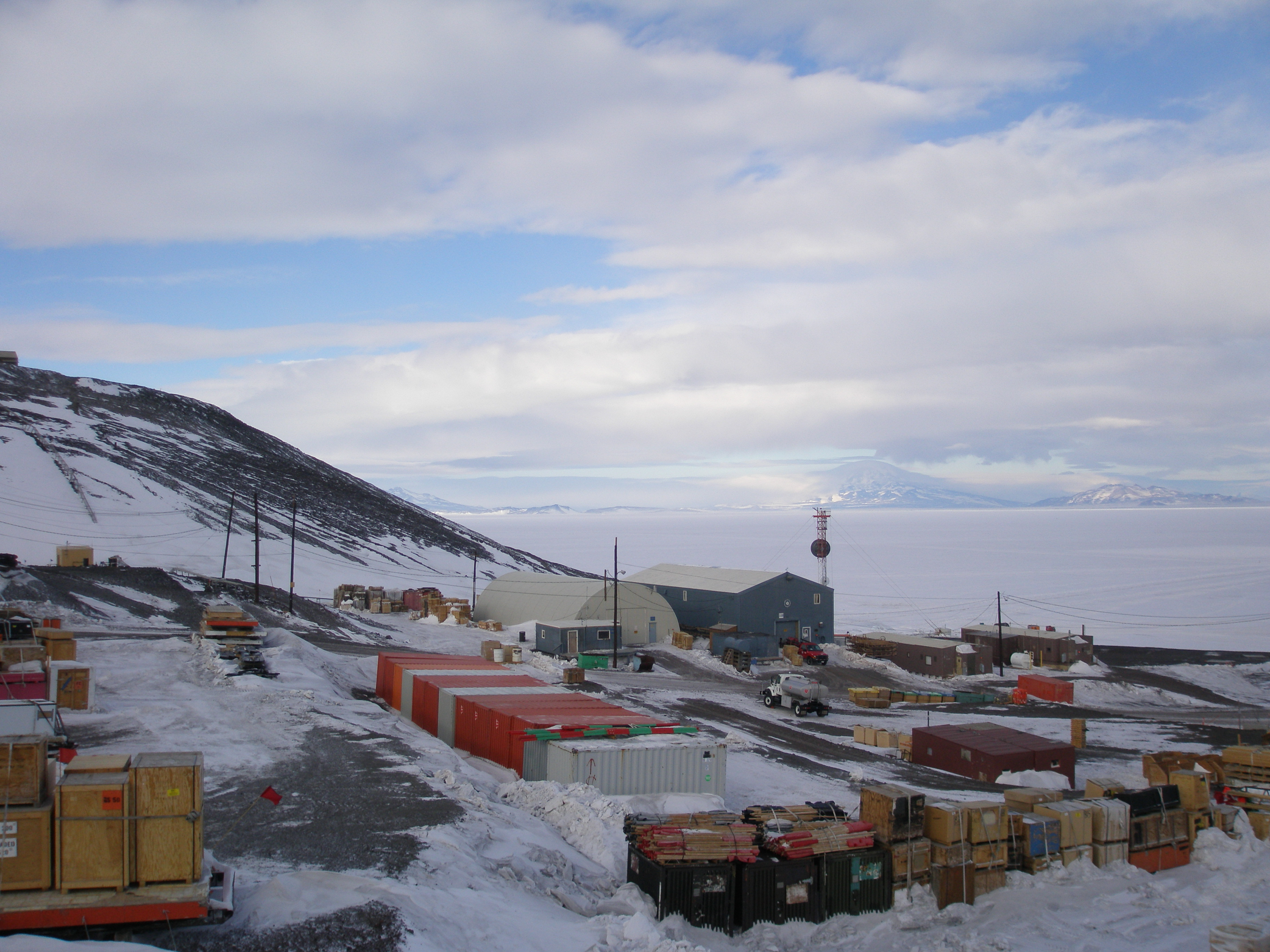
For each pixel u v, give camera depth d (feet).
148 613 201.77
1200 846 83.97
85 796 44.75
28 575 202.49
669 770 95.81
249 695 126.93
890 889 69.05
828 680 223.30
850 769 129.18
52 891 44.45
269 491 497.87
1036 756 128.06
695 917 63.00
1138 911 68.64
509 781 103.24
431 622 280.51
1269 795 96.68
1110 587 558.56
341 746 101.81
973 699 206.80
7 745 45.50
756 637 244.83
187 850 45.98
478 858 67.36
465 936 51.55
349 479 652.07
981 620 406.21
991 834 71.97
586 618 242.17
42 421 476.54
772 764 128.16
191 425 584.40
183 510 404.16
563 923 57.67
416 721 141.18
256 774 88.79
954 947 61.21
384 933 47.70
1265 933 55.47
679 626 254.47
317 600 317.01
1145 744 164.14
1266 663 267.39
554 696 126.21
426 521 588.50
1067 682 219.20
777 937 63.46
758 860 65.57
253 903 51.60
